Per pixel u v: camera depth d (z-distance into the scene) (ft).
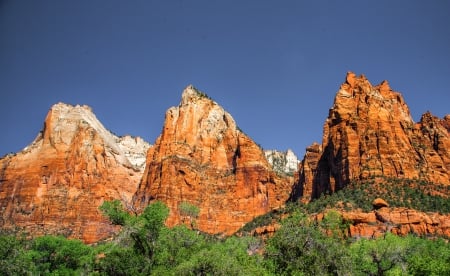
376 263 197.67
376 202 304.09
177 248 192.95
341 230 206.49
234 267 156.97
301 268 163.84
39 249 247.50
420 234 277.44
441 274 154.51
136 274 178.70
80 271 230.48
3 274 190.19
